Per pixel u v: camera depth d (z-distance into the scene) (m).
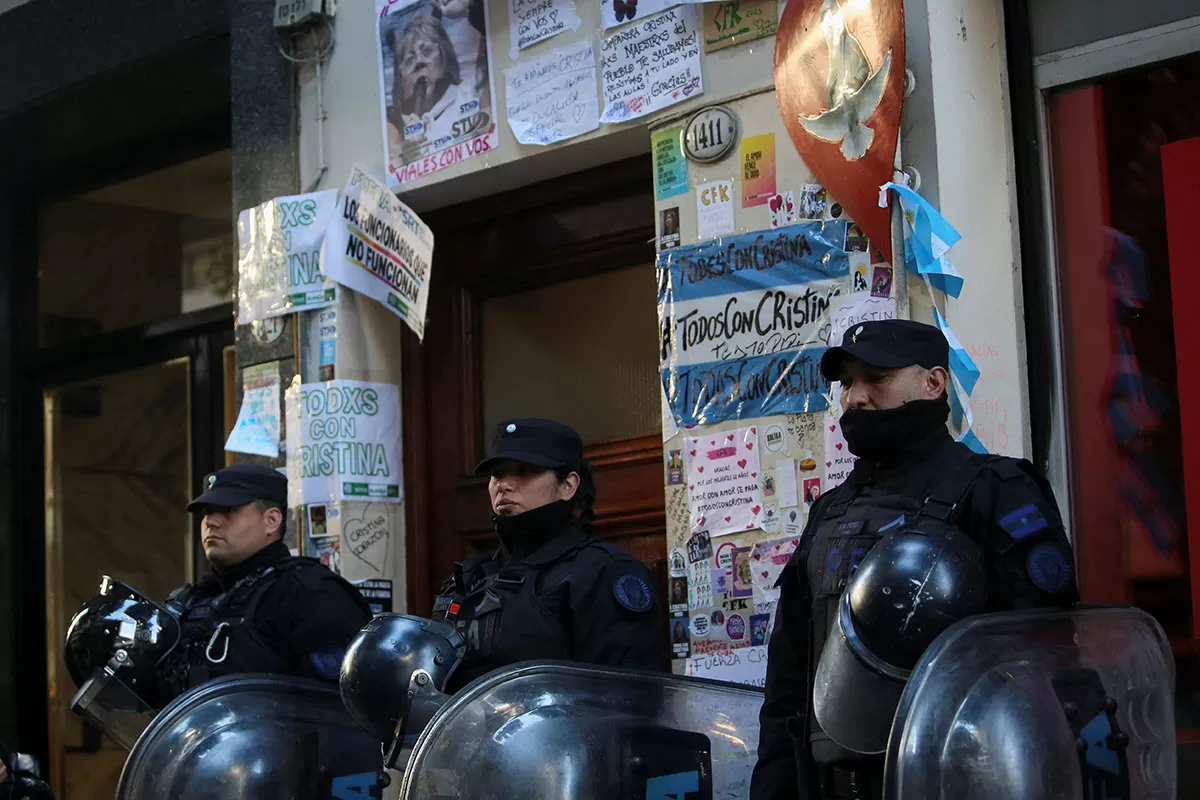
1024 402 4.15
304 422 5.40
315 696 4.16
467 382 5.45
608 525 5.03
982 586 2.77
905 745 2.59
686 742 3.45
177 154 6.98
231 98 5.94
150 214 7.15
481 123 5.09
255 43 5.77
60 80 6.55
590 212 5.16
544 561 3.69
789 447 4.18
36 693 7.27
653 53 4.62
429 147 5.24
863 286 4.08
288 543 5.42
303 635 4.24
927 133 3.97
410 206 5.48
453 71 5.18
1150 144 4.09
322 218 5.49
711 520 4.31
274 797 3.98
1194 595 3.89
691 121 4.49
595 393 5.17
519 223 5.35
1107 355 4.11
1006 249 4.19
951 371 3.83
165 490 7.02
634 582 3.65
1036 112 4.26
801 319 4.19
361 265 5.38
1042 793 2.64
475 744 3.22
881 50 3.97
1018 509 2.88
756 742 3.59
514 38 5.01
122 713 4.25
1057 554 2.85
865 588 2.74
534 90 4.95
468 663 3.62
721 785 3.50
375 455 5.41
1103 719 2.78
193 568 6.86
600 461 5.06
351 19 5.50
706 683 3.56
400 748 3.43
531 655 3.57
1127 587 4.02
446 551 5.42
